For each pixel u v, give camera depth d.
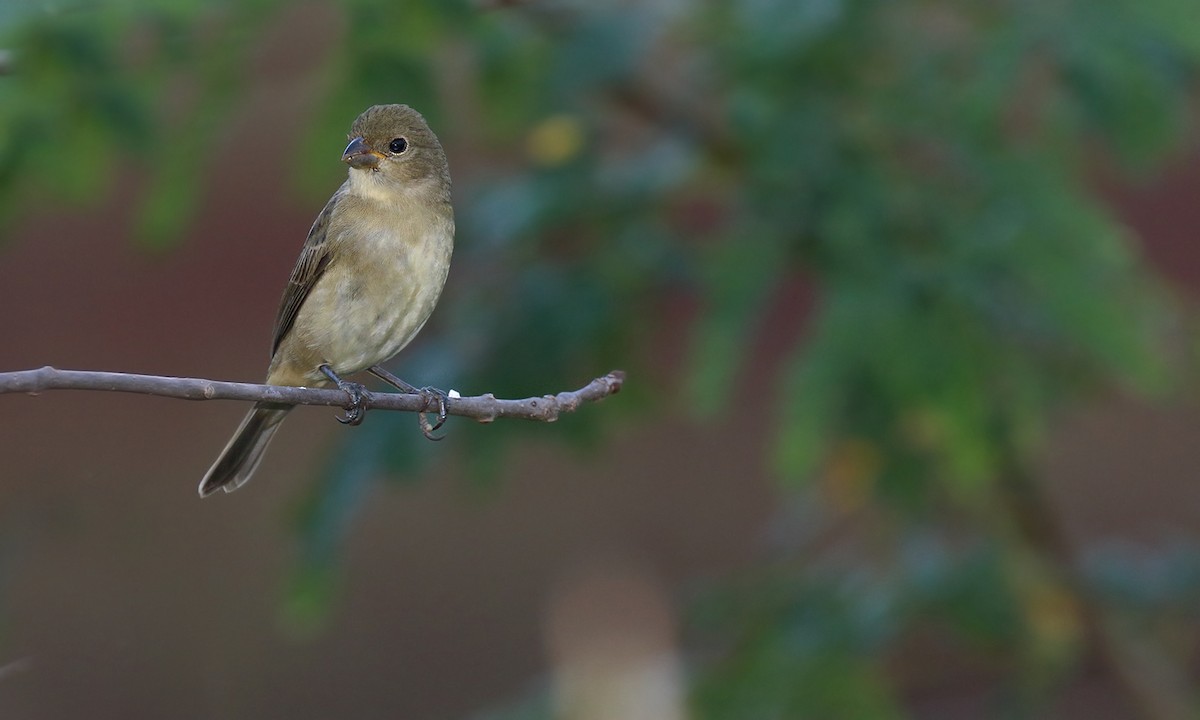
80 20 8.49
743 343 8.65
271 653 19.89
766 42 9.20
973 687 13.51
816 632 10.44
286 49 9.27
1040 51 9.09
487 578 20.83
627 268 10.82
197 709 19.33
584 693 6.29
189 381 6.75
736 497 21.30
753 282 8.85
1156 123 9.20
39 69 8.62
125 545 19.64
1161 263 17.81
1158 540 14.59
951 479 8.84
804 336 8.62
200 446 20.30
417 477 10.34
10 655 18.42
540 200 10.73
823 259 9.00
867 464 9.22
